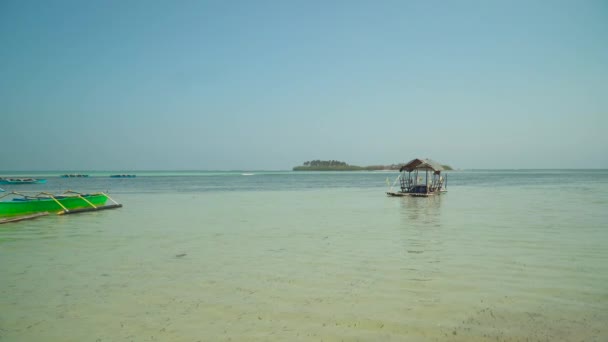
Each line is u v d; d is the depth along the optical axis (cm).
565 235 1534
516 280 934
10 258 1208
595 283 907
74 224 1936
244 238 1539
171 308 782
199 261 1160
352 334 659
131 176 12262
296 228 1792
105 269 1073
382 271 1028
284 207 2802
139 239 1525
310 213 2411
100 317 743
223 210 2592
